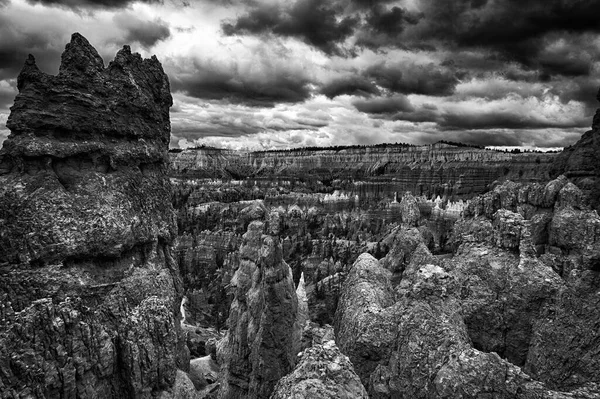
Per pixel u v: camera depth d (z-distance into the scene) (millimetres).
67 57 22047
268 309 34875
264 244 36062
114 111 23453
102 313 19203
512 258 30328
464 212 40469
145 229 23578
